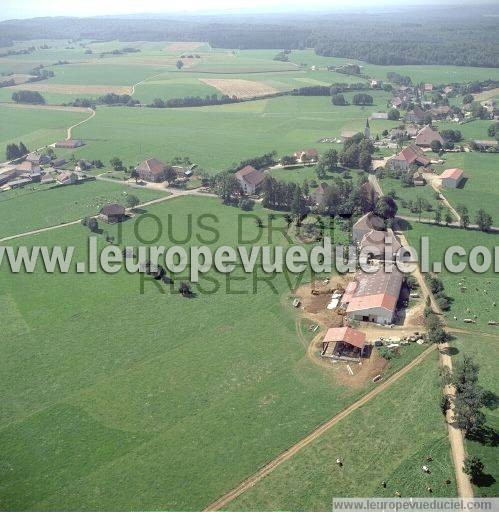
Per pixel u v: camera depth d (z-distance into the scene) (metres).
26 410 109.19
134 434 102.31
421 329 129.62
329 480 91.06
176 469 94.44
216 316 138.38
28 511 87.69
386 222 183.38
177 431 102.69
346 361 119.94
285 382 114.56
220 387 113.81
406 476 90.81
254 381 115.31
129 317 138.88
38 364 122.38
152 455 97.44
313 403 108.44
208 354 124.06
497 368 114.94
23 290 153.12
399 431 100.12
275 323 134.75
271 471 93.44
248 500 88.31
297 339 128.38
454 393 107.50
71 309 143.12
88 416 107.06
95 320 138.00
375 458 94.75
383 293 136.50
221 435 101.38
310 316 137.00
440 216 188.00
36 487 92.06
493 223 186.38
